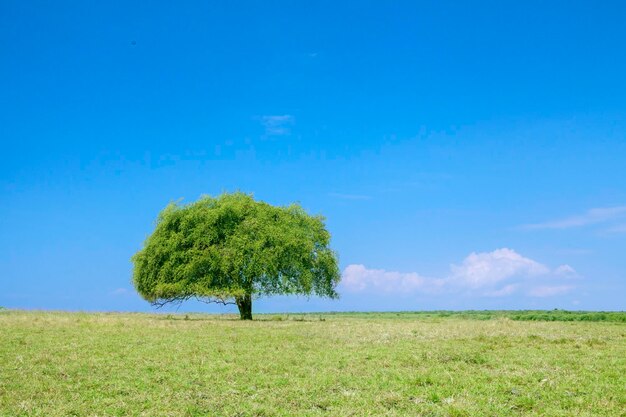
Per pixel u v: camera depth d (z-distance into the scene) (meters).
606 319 46.62
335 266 57.19
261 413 13.26
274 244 54.34
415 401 14.36
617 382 16.53
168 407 13.66
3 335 29.48
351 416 13.04
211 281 53.62
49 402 14.11
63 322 39.44
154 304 56.56
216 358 21.23
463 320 47.88
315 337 29.52
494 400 14.36
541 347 24.70
